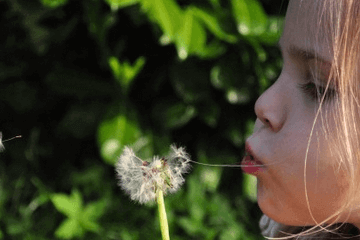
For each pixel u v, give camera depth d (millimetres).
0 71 2621
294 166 723
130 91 2459
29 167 2686
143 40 2453
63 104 2703
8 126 2750
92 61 2510
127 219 2434
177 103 2398
